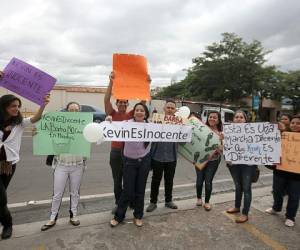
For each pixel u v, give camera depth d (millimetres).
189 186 6062
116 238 3609
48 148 3762
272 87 30938
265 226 4113
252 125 4211
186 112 4785
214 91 29906
